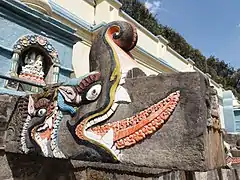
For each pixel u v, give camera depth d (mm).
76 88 2807
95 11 9172
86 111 2678
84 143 2609
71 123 2768
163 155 2184
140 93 2432
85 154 2586
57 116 2912
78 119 2717
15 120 3352
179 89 2244
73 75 7605
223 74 39656
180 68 14320
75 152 2660
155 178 2920
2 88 4711
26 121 3229
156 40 12531
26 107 3277
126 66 2658
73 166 3488
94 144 2539
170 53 13570
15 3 5391
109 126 2508
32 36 5770
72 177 3447
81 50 8117
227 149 6910
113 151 2422
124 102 2492
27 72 5680
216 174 4887
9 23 5434
